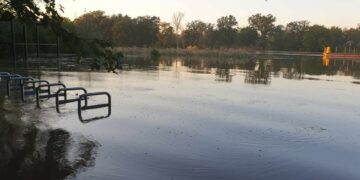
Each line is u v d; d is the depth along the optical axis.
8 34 37.31
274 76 26.72
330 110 13.32
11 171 6.63
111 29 101.25
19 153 7.56
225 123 10.70
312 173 7.01
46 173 6.59
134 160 7.34
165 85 19.16
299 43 114.81
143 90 16.95
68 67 29.25
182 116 11.43
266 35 123.06
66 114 11.16
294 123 11.03
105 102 13.39
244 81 22.45
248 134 9.57
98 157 7.45
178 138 8.97
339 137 9.58
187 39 109.00
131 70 28.77
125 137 8.89
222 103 14.01
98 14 103.31
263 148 8.44
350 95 17.41
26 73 23.80
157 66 34.69
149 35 103.00
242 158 7.69
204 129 9.94
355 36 111.44
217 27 118.00
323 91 18.69
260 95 16.52
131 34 101.44
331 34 111.12
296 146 8.68
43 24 5.71
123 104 13.16
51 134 8.97
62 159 7.28
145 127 9.91
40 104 12.66
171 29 100.19
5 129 9.30
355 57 74.12
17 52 39.47
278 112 12.63
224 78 23.97
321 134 9.82
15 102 12.96
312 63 47.62
